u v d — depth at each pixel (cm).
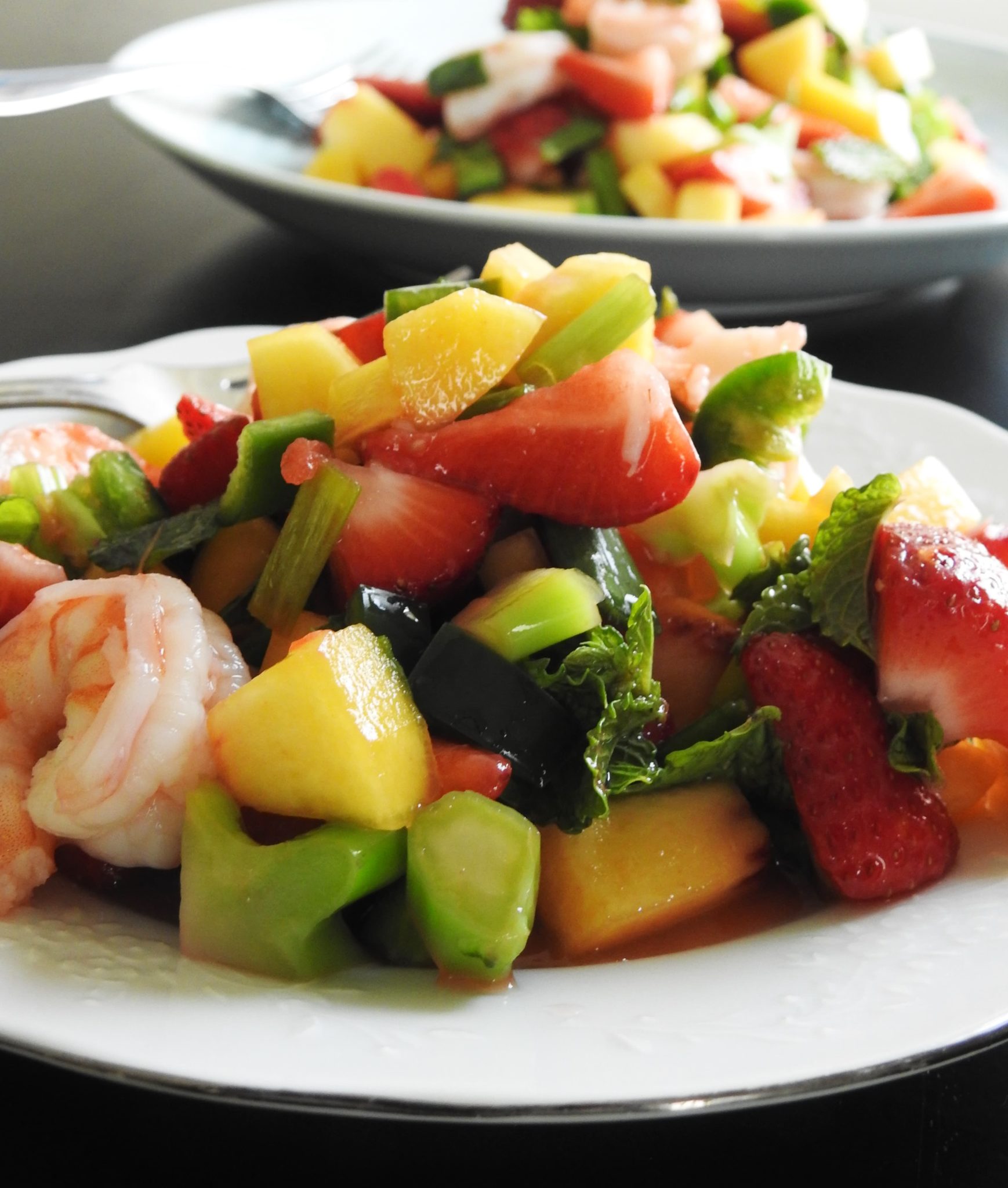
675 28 52
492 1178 22
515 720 24
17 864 23
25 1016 21
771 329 30
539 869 24
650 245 42
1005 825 25
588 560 26
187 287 49
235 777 24
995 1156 22
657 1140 22
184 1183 22
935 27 67
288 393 27
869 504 26
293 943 23
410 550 25
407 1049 21
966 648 25
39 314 46
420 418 25
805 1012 22
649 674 25
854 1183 22
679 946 24
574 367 26
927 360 46
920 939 23
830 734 25
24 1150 22
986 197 53
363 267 50
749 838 25
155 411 34
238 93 55
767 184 51
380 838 23
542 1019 22
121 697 23
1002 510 32
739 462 27
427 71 58
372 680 24
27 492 28
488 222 41
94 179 58
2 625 26
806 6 57
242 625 26
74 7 74
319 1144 22
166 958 23
